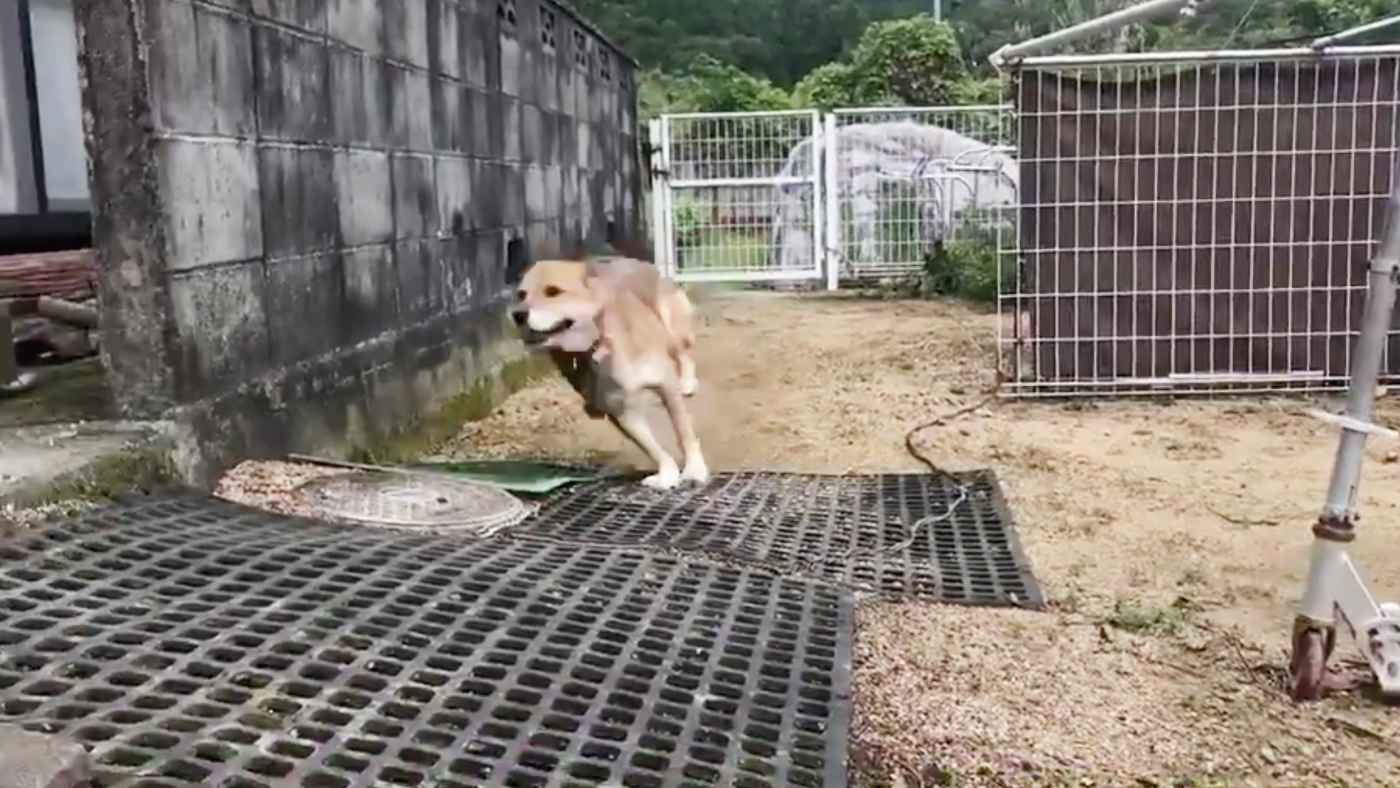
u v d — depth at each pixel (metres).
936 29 17.41
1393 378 5.65
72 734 1.66
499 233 6.11
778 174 11.65
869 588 3.00
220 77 3.40
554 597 2.57
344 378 4.19
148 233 3.09
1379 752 2.24
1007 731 2.29
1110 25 4.15
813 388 6.20
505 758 1.79
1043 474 4.32
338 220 4.17
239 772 1.62
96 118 3.06
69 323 4.53
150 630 2.10
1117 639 2.75
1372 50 5.43
